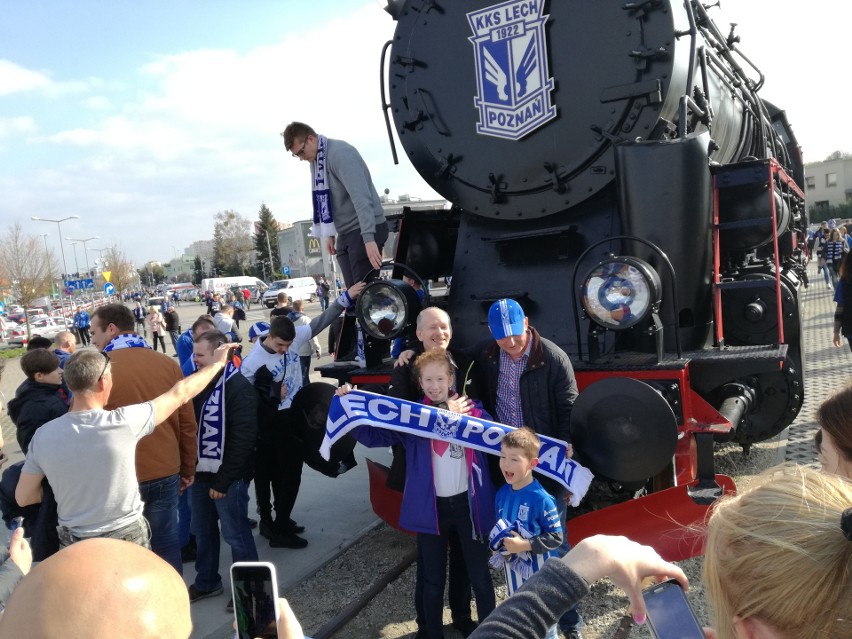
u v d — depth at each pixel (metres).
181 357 6.80
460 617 3.39
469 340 4.45
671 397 3.24
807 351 9.98
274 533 4.60
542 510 2.86
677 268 3.55
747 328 3.91
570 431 3.17
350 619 3.53
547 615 1.10
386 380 4.07
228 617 3.80
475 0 4.45
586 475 3.07
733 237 3.82
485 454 3.18
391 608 3.65
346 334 4.64
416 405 3.18
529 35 4.21
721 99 5.22
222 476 3.78
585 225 4.23
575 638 3.07
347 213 4.91
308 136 4.83
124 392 3.60
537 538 2.83
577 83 4.10
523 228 4.44
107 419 3.02
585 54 4.07
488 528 3.13
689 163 3.50
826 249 18.31
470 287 4.56
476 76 4.43
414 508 3.16
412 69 4.71
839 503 0.99
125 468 3.06
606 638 3.18
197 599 4.03
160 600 1.00
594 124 4.05
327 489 5.75
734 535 1.02
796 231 7.17
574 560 1.16
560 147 4.18
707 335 3.80
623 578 1.15
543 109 4.17
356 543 4.56
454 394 3.39
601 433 3.06
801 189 9.00
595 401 3.06
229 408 3.83
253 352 4.63
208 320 5.57
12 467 3.52
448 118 4.58
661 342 3.34
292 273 75.62
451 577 3.41
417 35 4.70
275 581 1.21
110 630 0.94
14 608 0.97
